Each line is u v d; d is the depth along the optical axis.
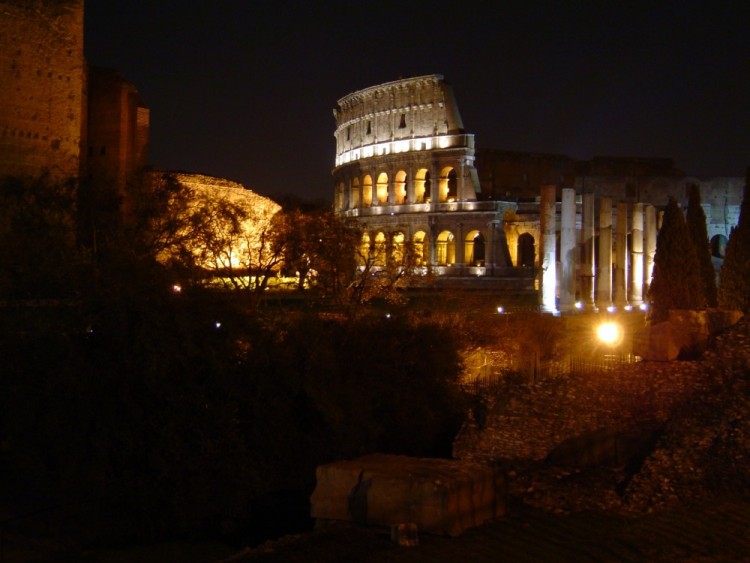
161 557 22.39
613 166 124.12
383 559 16.14
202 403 24.95
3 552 22.06
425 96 110.56
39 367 25.08
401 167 112.62
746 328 26.72
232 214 43.19
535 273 96.31
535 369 32.25
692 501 19.72
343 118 125.75
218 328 26.44
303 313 33.25
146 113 68.56
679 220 48.41
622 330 42.94
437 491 17.66
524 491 21.45
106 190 39.88
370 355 30.58
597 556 16.56
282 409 26.67
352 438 27.48
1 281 28.31
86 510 25.31
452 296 46.69
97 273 26.61
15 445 25.20
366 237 113.62
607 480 22.42
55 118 46.75
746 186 51.28
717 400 23.56
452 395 31.12
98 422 24.39
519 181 119.44
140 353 24.58
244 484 24.56
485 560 16.22
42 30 45.91
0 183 40.44
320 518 18.95
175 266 29.30
